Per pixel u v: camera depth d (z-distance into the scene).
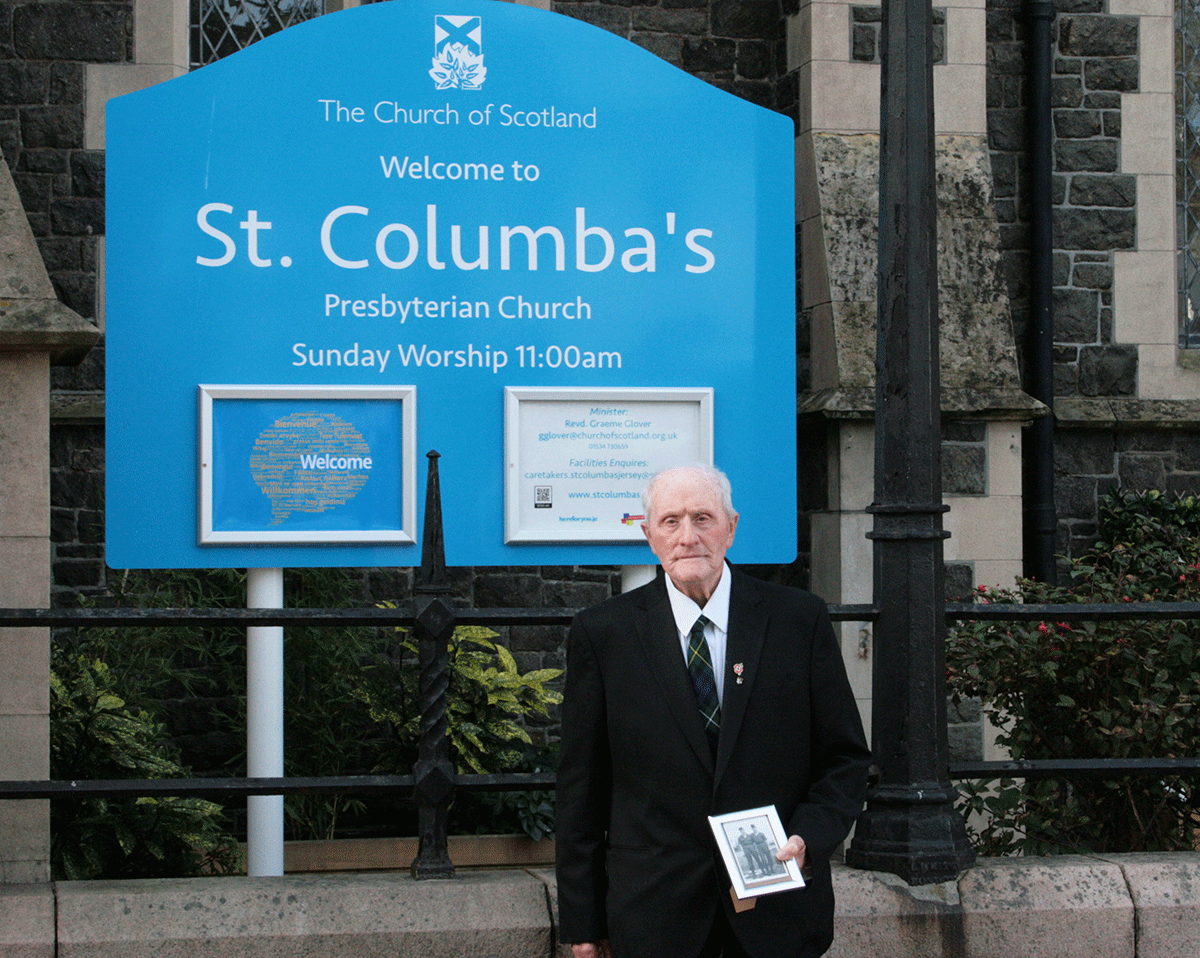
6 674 3.40
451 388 4.27
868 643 5.77
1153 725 4.21
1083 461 6.89
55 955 2.98
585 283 4.35
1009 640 4.32
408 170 4.27
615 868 2.51
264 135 4.20
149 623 3.20
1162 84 6.96
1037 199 6.81
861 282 5.97
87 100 6.16
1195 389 6.96
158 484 4.09
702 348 4.41
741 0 6.66
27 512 3.43
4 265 3.44
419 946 3.07
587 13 6.58
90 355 6.14
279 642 4.41
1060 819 4.62
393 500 4.22
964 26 6.32
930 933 3.17
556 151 4.35
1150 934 3.25
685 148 4.42
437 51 4.30
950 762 3.44
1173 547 5.52
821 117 6.20
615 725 2.52
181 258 4.14
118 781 3.17
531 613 3.32
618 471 4.33
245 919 3.05
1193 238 7.12
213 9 6.46
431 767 3.25
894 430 3.39
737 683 2.49
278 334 4.18
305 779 3.25
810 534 6.11
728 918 2.42
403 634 5.68
